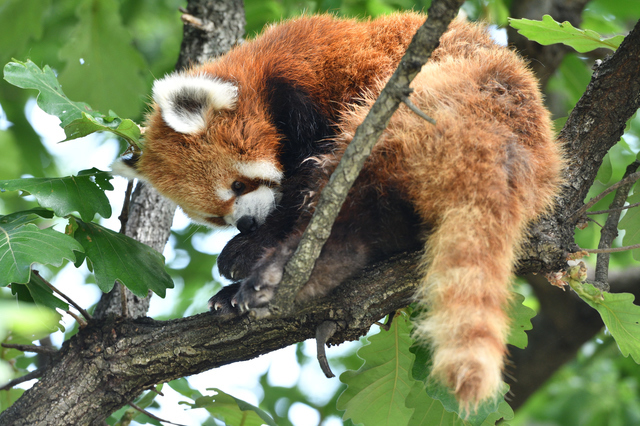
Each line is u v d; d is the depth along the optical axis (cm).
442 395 477
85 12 878
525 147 499
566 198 539
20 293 534
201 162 661
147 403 662
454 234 436
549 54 933
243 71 667
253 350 516
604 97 545
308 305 500
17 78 531
